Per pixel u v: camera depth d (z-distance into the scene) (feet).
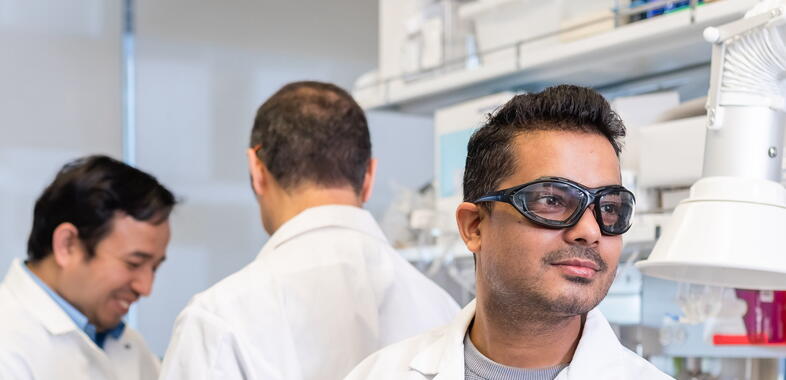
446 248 6.52
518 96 3.33
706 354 5.20
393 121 11.42
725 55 3.17
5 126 11.94
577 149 3.14
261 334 4.35
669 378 3.27
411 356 3.71
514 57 6.00
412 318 4.86
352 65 11.66
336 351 4.52
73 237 6.00
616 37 5.19
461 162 6.44
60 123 12.34
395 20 7.16
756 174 3.03
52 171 12.21
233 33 12.58
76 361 6.01
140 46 13.08
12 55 12.07
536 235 3.07
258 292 4.44
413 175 11.51
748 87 3.10
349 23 11.71
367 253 4.83
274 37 12.30
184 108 12.81
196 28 12.81
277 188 4.99
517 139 3.22
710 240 2.85
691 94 6.33
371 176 5.32
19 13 12.16
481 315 3.41
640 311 5.61
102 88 12.71
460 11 6.59
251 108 12.36
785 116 3.17
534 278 3.07
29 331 5.86
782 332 5.02
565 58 5.57
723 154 3.10
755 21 3.06
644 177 5.07
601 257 3.08
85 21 12.64
